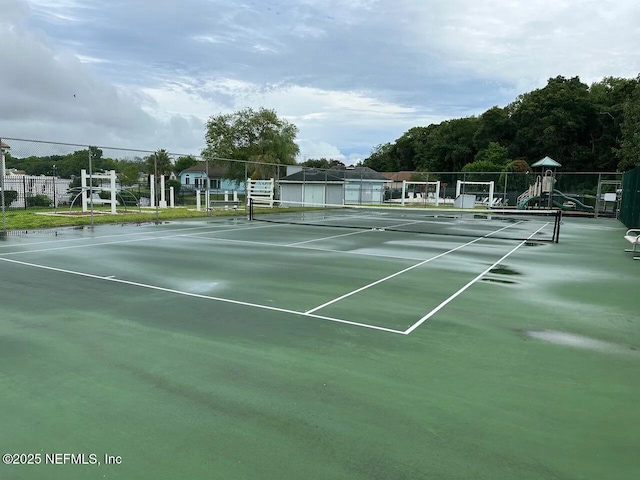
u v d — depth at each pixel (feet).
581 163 195.72
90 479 7.82
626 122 139.64
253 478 7.89
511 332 16.60
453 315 18.65
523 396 11.41
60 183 78.89
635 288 25.02
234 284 23.59
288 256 33.83
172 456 8.54
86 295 20.59
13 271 25.75
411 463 8.43
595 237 53.93
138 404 10.55
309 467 8.24
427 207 117.39
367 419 10.06
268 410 10.37
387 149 334.03
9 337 14.90
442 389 11.68
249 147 158.81
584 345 15.42
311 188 131.13
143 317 17.37
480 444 9.16
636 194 59.21
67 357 13.30
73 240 40.27
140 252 33.99
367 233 53.36
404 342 15.19
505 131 220.23
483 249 40.98
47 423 9.66
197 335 15.43
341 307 19.52
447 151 248.32
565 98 198.18
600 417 10.44
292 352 14.03
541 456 8.79
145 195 101.24
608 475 8.23
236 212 80.07
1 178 43.60
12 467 8.14
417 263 32.04
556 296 22.70
